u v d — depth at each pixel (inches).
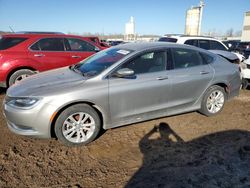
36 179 120.2
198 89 185.5
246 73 275.6
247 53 522.3
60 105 139.4
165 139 161.0
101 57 179.6
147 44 178.9
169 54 175.9
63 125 144.5
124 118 160.9
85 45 288.4
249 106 228.7
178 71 175.6
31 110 137.5
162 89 168.4
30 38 258.7
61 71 181.0
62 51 271.7
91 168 130.0
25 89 146.7
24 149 147.7
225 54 293.0
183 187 114.4
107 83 151.5
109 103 152.2
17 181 118.2
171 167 130.3
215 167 130.4
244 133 170.7
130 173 125.5
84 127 150.6
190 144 154.9
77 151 146.4
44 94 139.1
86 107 147.7
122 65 158.2
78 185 116.3
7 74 247.8
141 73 163.5
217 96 197.8
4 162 133.2
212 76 189.2
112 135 165.5
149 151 146.5
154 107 169.8
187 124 183.8
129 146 152.0
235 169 128.8
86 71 165.9
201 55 191.0
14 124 146.3
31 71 256.8
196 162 135.1
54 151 146.1
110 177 122.3
